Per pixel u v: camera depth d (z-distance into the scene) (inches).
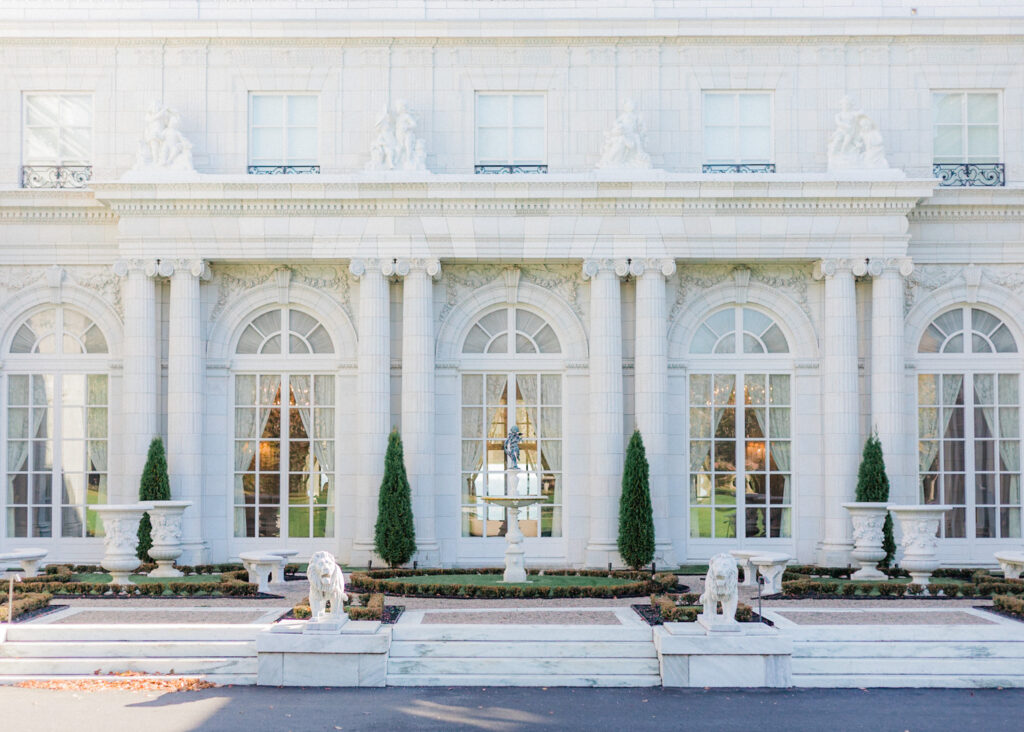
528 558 1143.6
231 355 1153.4
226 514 1144.2
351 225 1115.3
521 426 1158.3
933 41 1151.0
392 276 1121.4
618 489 1104.8
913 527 932.0
